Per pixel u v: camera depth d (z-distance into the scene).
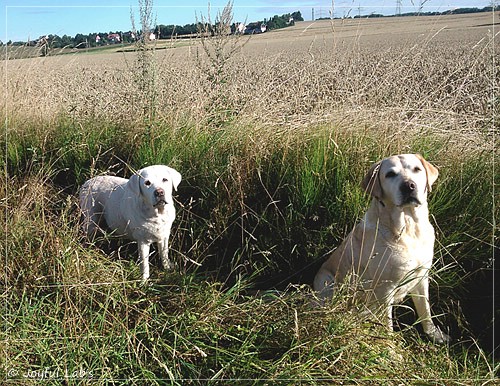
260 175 5.13
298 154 5.20
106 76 11.56
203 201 5.20
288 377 2.99
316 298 3.66
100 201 5.39
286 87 6.67
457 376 3.30
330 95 6.38
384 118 5.59
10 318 3.46
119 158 5.93
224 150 5.53
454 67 9.35
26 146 6.56
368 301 3.78
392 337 3.43
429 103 5.95
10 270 3.80
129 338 3.31
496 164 4.82
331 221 4.85
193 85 7.03
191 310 3.67
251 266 4.67
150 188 4.56
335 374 3.10
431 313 4.20
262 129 5.61
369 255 3.79
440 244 4.30
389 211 3.69
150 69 6.77
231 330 3.51
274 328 3.44
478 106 6.32
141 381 3.13
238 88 6.85
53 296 3.70
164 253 4.93
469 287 4.37
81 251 4.12
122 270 4.02
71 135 6.47
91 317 3.50
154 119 6.23
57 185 6.01
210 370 3.20
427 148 5.18
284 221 4.88
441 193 4.73
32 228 4.18
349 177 5.00
